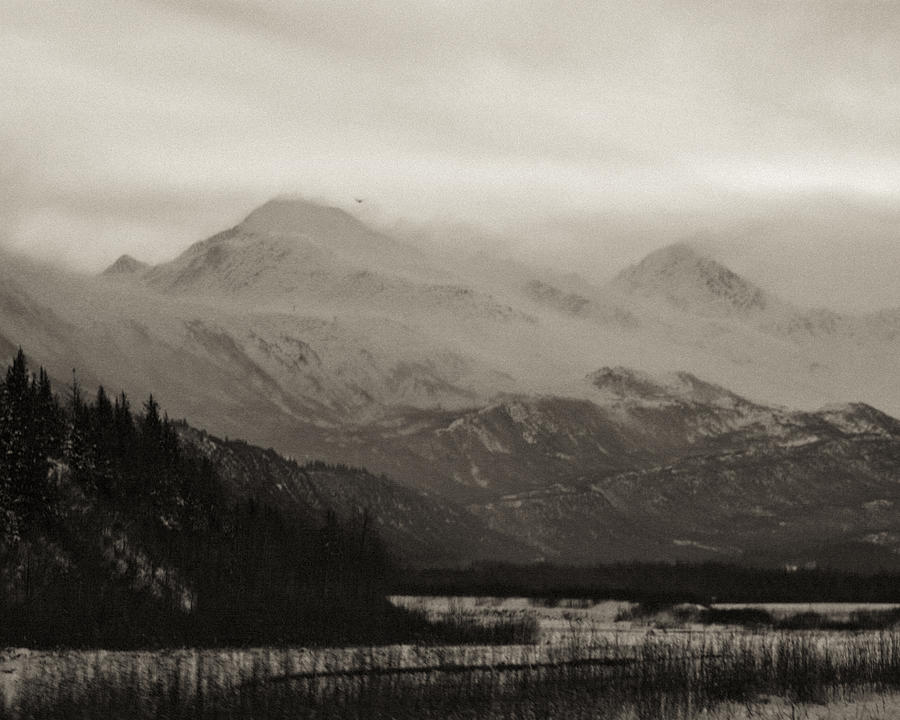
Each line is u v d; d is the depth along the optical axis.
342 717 137.50
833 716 141.12
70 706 137.12
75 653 166.12
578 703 145.00
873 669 164.50
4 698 139.62
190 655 170.00
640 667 164.75
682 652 182.88
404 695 146.00
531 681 156.50
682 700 147.88
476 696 147.12
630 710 143.38
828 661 161.38
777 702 149.12
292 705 139.25
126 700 139.00
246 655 173.50
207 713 136.25
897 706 146.62
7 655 163.50
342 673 159.50
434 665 169.62
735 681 153.62
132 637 189.38
